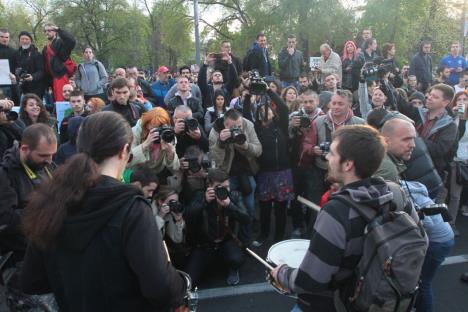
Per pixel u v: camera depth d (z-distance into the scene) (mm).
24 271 1398
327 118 3953
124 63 31203
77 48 30375
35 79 6809
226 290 3432
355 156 1559
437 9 21188
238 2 23344
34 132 2484
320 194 4059
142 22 31328
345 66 8062
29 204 1278
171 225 3406
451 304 3168
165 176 3652
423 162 2947
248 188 4020
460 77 7930
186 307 1575
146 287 1256
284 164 4094
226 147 3850
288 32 19359
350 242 1473
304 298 1702
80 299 1277
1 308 2250
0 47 7051
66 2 29641
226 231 3559
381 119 3283
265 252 4113
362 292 1468
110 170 1369
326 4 18906
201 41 25734
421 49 9031
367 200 1482
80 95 4754
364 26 18828
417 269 1470
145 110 4402
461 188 4559
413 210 1717
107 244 1249
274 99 4031
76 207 1248
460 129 4480
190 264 3482
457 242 4277
